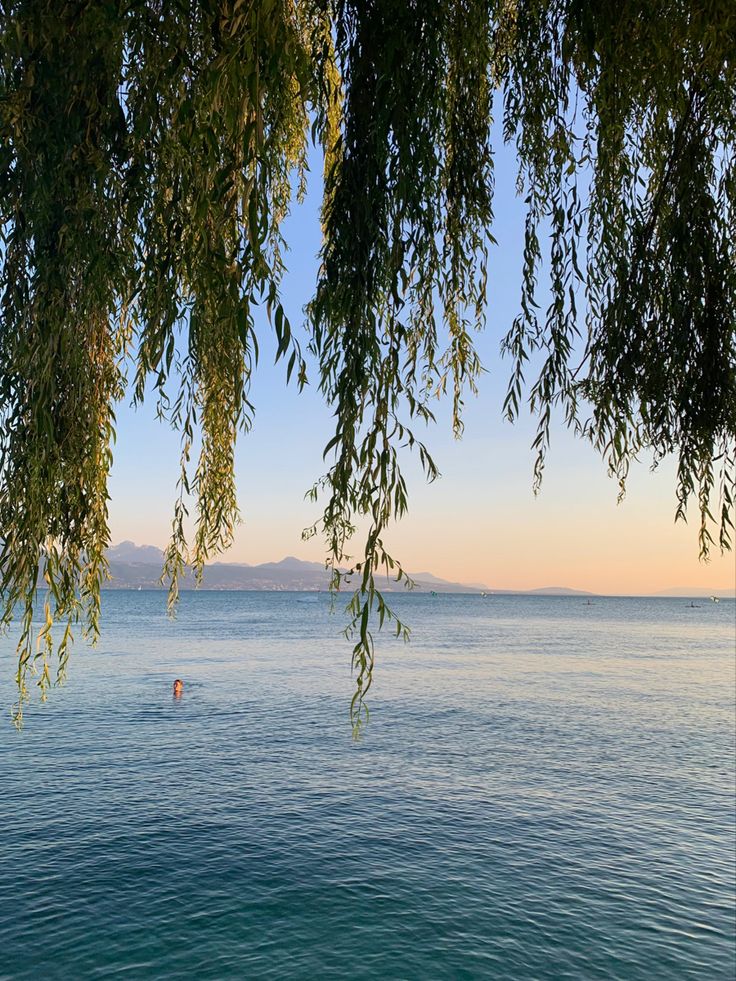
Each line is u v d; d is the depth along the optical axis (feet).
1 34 6.39
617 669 163.32
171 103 6.33
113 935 34.60
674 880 42.68
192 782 61.98
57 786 59.88
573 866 44.65
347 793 59.62
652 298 7.93
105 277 6.57
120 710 97.71
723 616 593.42
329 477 5.99
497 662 176.04
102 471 8.16
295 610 490.08
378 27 6.54
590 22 7.10
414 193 6.43
